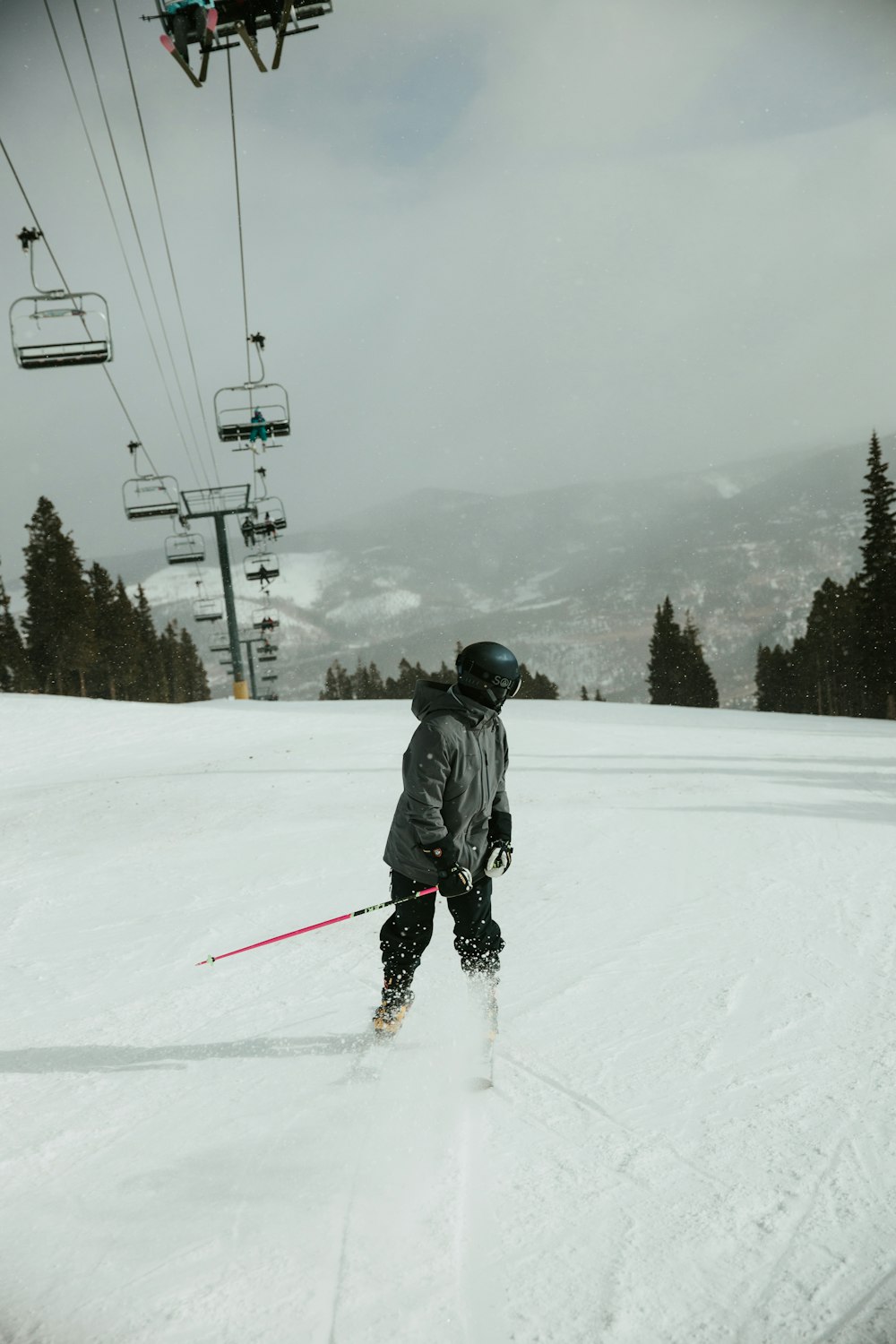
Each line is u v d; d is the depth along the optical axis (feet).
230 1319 6.42
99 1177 8.37
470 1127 8.95
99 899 19.51
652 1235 7.16
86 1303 6.65
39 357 43.24
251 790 33.94
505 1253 7.02
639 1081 9.75
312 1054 10.89
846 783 31.96
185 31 18.29
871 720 66.28
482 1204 7.66
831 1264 6.72
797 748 42.86
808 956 13.47
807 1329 6.10
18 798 36.45
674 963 13.44
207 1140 8.97
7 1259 7.22
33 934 17.07
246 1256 7.12
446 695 10.96
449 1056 10.59
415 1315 6.38
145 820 29.32
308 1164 8.42
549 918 16.10
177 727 59.82
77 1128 9.33
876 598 178.60
